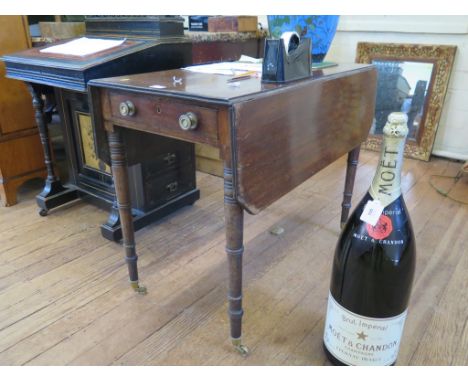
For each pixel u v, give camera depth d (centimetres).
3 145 187
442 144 266
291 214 187
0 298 131
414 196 206
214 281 141
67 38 177
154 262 151
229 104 79
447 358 106
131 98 100
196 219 185
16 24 177
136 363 106
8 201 196
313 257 154
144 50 138
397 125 82
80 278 142
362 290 90
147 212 175
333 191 212
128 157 121
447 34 244
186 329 118
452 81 251
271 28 155
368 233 89
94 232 173
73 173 193
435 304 126
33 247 161
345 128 128
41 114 173
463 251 156
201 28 279
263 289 135
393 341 94
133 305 128
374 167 248
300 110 100
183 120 89
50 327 119
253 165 87
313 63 142
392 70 265
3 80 179
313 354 108
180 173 186
